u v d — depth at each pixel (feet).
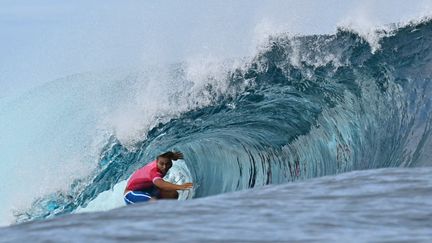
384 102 155.74
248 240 25.57
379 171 42.24
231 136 155.43
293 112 158.92
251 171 150.00
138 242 25.18
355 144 152.46
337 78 164.35
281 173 149.79
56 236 26.30
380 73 161.17
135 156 162.61
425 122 147.02
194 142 155.22
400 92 155.84
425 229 27.37
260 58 169.99
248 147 152.15
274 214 31.24
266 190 38.32
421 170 41.65
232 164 149.89
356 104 157.89
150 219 29.89
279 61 169.27
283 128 155.74
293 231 27.27
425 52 161.99
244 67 169.78
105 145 165.27
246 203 34.19
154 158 155.84
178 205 33.81
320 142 152.76
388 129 151.74
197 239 25.70
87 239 25.63
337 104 158.30
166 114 167.63
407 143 145.59
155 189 110.01
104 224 28.73
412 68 159.94
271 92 165.89
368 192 36.01
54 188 163.53
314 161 151.94
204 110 167.43
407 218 29.66
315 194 36.32
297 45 169.58
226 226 28.30
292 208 32.68
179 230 27.35
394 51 165.17
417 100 152.25
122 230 27.32
